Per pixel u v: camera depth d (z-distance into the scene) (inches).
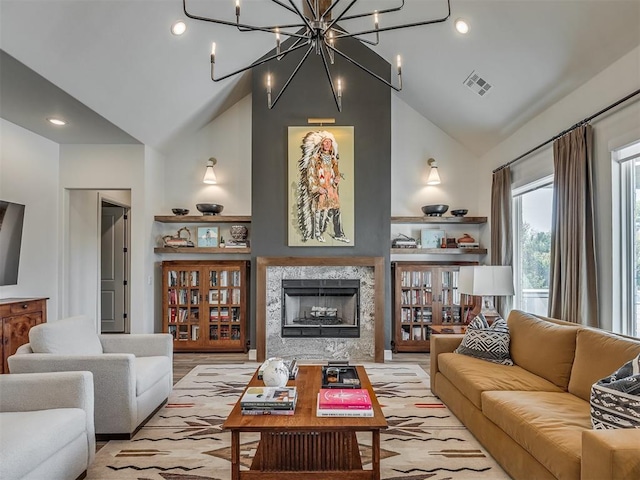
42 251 194.1
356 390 95.5
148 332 208.8
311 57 205.9
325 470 84.1
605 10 115.2
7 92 142.3
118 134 189.2
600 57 127.1
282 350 201.8
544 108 162.9
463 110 198.4
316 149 203.0
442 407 135.3
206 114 215.9
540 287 178.4
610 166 125.4
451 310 216.7
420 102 218.7
